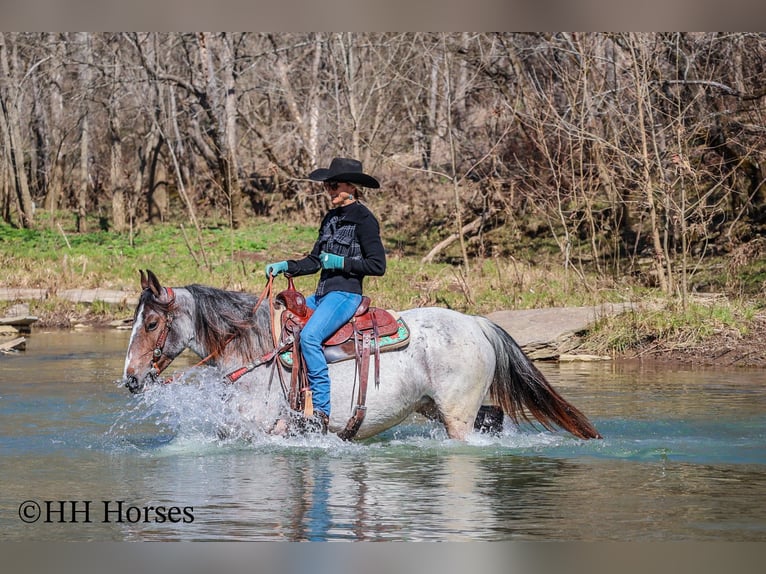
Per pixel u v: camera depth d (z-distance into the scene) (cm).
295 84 3422
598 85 2106
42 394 1098
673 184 1723
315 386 754
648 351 1442
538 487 691
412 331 779
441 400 774
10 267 2380
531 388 807
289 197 3275
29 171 4250
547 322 1514
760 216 2241
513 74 2544
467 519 617
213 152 3378
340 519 616
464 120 2855
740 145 2055
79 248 2762
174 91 3441
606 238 2328
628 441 840
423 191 2897
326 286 770
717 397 1072
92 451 809
